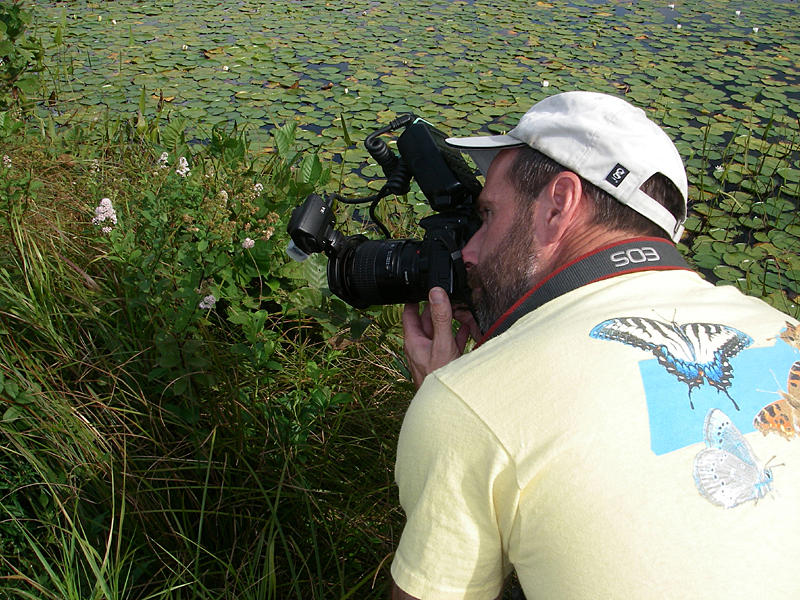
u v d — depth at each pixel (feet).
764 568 2.54
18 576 5.00
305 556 5.83
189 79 16.06
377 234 10.02
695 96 15.80
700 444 2.70
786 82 16.69
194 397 6.26
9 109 12.55
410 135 4.54
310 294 7.59
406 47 18.39
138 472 5.92
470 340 7.16
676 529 2.55
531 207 3.50
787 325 3.24
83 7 20.68
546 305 3.23
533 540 2.74
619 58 17.92
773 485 2.70
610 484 2.62
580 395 2.78
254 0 22.16
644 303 3.10
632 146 3.33
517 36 19.36
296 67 16.87
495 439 2.82
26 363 6.28
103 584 4.92
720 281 10.14
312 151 12.91
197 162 10.36
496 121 14.56
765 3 22.66
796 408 2.91
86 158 10.64
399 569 3.07
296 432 6.41
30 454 5.61
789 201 12.09
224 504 5.93
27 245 7.30
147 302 6.70
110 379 6.43
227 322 7.65
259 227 7.75
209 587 5.59
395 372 7.55
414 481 3.04
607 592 2.56
